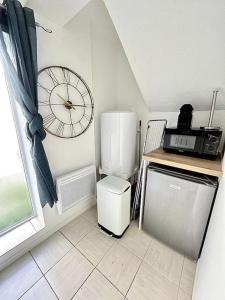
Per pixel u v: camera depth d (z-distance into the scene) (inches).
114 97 85.0
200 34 40.6
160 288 43.9
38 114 46.1
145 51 50.3
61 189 59.2
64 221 66.4
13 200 70.4
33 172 55.4
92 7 51.2
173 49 46.5
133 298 41.6
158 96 65.6
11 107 50.0
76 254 53.9
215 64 46.0
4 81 47.6
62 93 56.6
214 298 19.4
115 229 59.1
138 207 71.4
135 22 43.4
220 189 37.7
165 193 51.6
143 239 60.0
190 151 51.6
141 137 83.2
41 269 49.0
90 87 66.7
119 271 48.4
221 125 59.4
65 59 55.4
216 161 47.3
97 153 79.0
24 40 39.8
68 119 60.3
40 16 46.4
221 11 35.1
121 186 57.8
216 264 23.3
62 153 61.0
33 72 43.6
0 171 69.2
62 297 41.9
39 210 60.1
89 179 71.6
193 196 45.8
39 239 58.0
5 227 58.3
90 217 71.9
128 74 80.2
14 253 51.2
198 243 48.4
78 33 57.9
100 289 43.6
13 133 53.1
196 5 35.7
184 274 47.6
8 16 36.9
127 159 70.8
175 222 51.7
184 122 53.9
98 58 70.8
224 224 23.7
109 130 68.7
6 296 42.4
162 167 53.6
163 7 38.1
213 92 52.2
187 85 55.6
